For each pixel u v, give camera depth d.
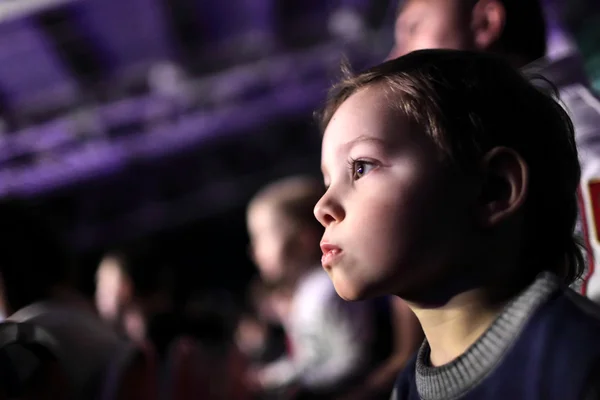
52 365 0.96
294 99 4.91
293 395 1.76
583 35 2.72
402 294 0.53
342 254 0.52
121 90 4.69
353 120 0.53
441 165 0.51
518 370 0.48
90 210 5.62
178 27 4.29
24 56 4.05
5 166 4.77
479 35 0.85
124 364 1.09
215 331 1.81
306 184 2.02
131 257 1.89
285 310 2.06
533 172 0.52
